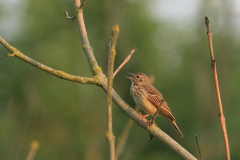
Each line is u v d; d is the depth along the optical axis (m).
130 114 5.63
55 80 17.28
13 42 17.25
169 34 19.34
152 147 18.08
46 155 16.92
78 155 17.64
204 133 18.38
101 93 18.22
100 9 19.77
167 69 19.09
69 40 18.19
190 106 18.42
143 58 18.88
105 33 19.84
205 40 20.25
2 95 16.89
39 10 17.80
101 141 18.03
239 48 20.88
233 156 17.72
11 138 16.08
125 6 19.80
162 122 18.28
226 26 21.05
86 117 17.88
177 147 5.46
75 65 17.75
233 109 18.89
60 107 17.20
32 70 17.09
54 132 17.25
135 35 19.20
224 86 19.62
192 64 19.19
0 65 16.88
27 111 16.81
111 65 4.18
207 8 20.69
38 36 17.61
